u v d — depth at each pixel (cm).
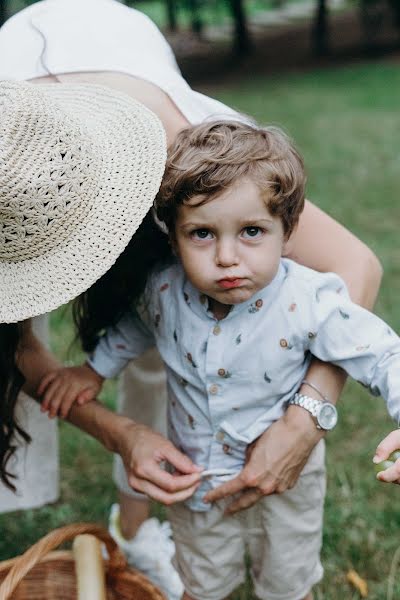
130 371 236
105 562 215
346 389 331
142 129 170
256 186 161
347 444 303
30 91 154
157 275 188
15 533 273
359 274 187
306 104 964
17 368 196
